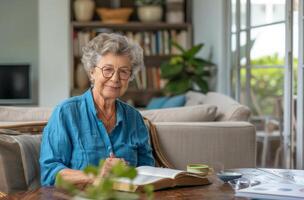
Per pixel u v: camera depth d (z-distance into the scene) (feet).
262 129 16.42
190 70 18.89
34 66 24.43
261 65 15.23
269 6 14.62
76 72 21.08
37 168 7.02
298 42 12.91
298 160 12.95
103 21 21.18
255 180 5.93
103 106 7.03
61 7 20.70
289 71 13.38
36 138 7.34
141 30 22.00
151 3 21.27
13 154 6.72
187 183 5.69
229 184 5.85
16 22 24.32
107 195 3.09
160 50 21.50
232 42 17.24
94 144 6.77
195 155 9.89
